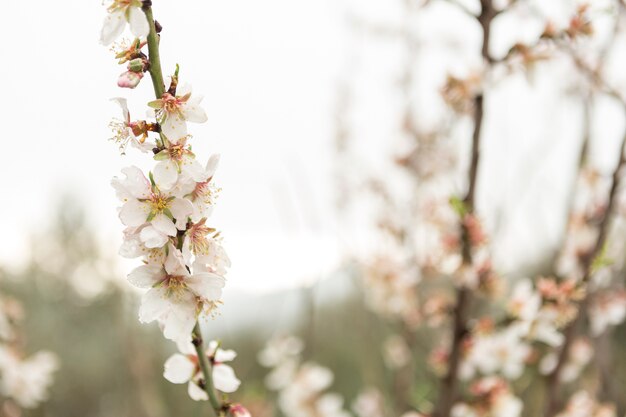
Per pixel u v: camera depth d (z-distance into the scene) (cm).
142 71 59
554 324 81
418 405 90
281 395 128
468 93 78
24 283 294
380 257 108
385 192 114
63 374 286
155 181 59
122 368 164
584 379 106
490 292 83
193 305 60
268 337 145
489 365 86
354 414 157
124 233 59
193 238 59
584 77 84
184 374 63
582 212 90
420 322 99
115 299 179
